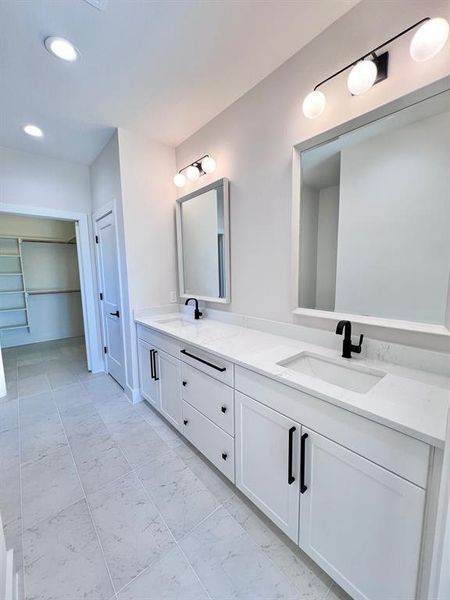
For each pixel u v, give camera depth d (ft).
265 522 4.38
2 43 4.50
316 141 4.69
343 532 3.14
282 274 5.61
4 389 8.91
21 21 4.11
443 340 3.61
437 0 3.31
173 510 4.61
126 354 8.64
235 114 6.29
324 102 4.26
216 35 4.47
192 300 8.36
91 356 10.89
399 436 2.56
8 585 3.01
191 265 8.32
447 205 3.46
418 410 2.74
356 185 4.32
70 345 15.25
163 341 6.68
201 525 4.33
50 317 16.49
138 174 7.89
